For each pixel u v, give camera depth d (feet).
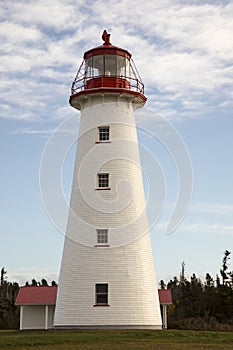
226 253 242.37
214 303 221.87
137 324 102.89
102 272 104.88
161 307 141.38
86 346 80.64
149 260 108.68
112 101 112.68
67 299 106.01
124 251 105.91
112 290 103.91
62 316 105.91
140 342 85.66
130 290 104.12
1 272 322.14
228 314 214.07
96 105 112.78
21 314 140.46
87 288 104.68
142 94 114.93
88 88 113.70
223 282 238.68
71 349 77.51
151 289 106.93
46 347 79.97
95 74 115.34
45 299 139.54
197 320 187.62
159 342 86.33
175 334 95.71
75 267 106.73
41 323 139.74
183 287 259.60
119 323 102.53
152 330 100.48
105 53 115.14
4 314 208.44
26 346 81.35
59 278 110.22
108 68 115.34
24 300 139.74
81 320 103.60
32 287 143.33
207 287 253.03
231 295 218.59
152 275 108.58
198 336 94.79
